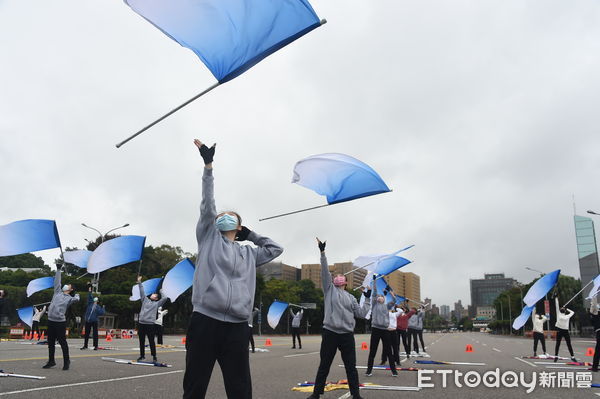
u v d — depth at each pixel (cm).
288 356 1711
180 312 5494
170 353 1631
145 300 1279
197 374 368
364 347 2372
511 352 2211
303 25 504
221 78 507
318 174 820
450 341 4016
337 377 1048
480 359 1683
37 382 816
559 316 1584
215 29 495
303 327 8050
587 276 6700
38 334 2572
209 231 401
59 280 1057
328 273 744
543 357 1720
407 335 1792
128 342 2506
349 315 728
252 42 507
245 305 383
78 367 1079
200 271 388
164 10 489
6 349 1645
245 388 376
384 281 1289
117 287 5438
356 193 829
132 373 990
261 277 7062
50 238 924
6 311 4331
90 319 1712
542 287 1605
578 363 1445
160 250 6838
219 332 373
